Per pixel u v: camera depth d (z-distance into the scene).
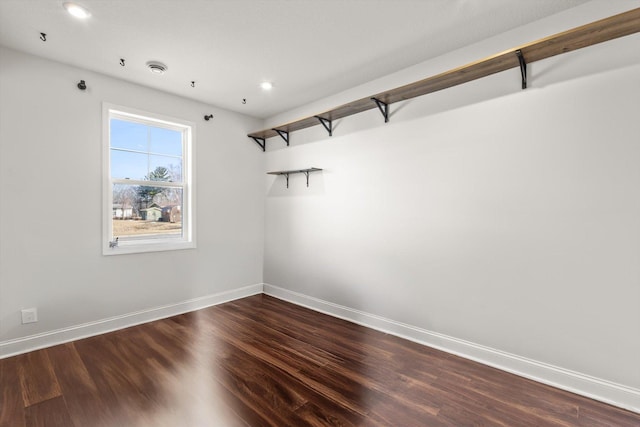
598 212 1.98
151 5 1.98
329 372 2.31
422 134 2.77
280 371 2.32
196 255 3.69
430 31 2.29
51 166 2.70
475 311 2.50
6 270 2.51
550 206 2.15
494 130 2.37
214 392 2.06
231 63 2.77
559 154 2.11
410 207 2.86
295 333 3.02
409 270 2.88
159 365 2.39
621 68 1.89
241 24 2.19
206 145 3.74
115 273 3.07
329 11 2.05
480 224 2.46
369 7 2.01
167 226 3.54
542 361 2.20
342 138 3.39
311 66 2.83
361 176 3.22
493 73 2.35
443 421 1.80
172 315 3.48
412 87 2.59
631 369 1.90
